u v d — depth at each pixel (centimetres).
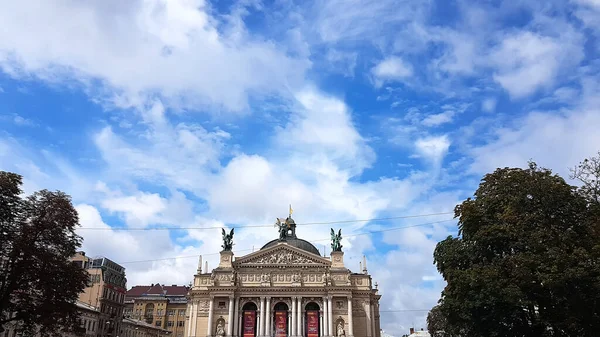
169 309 19475
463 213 6669
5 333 7150
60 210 5784
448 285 6712
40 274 5450
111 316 13388
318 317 11506
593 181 5959
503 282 5725
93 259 13700
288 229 14338
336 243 12150
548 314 5816
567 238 5588
